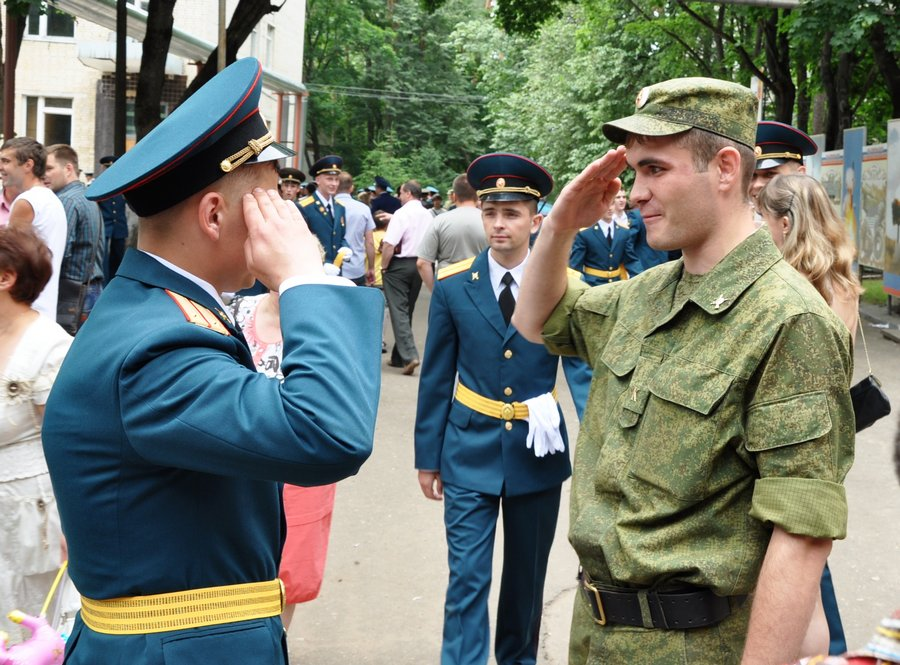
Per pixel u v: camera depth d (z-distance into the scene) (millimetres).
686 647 2180
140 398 1646
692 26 24328
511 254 3865
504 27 21094
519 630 3887
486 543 3758
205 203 1777
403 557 5410
